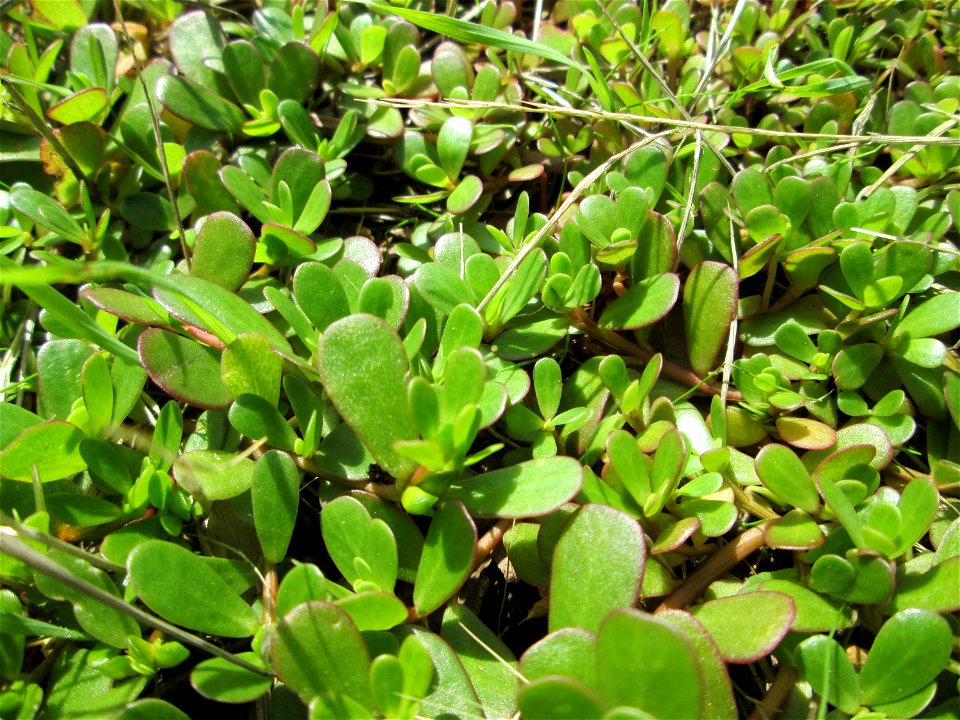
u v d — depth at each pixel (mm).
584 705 100
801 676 134
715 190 177
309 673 116
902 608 131
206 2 224
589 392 161
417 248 189
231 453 150
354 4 218
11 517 140
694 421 157
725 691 113
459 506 126
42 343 180
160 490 141
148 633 139
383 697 113
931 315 157
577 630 113
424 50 224
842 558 126
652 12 208
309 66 194
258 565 147
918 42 212
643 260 167
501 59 222
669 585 140
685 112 190
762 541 143
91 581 131
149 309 151
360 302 147
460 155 185
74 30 216
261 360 142
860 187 193
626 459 136
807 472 143
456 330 145
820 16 222
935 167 184
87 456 139
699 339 162
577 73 208
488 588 159
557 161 207
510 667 121
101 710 125
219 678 119
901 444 157
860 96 207
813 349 160
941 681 134
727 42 201
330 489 148
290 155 174
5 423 142
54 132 189
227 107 194
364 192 205
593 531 123
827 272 172
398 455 130
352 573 130
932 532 146
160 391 176
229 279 161
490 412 134
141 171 194
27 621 128
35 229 190
